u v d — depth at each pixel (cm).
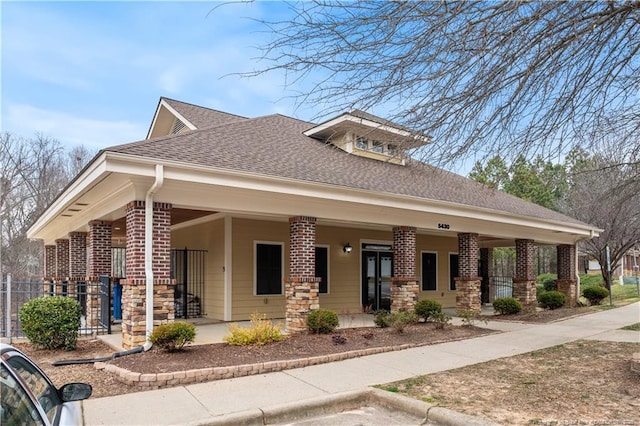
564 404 567
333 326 1052
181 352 819
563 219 1814
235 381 693
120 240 2217
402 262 1347
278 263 1477
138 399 603
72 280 1488
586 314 1548
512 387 652
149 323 860
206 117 1630
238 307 1372
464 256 1545
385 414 585
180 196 927
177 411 556
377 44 429
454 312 1783
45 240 2144
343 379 704
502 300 1567
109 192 1006
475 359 852
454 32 416
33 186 3148
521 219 1568
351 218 1212
